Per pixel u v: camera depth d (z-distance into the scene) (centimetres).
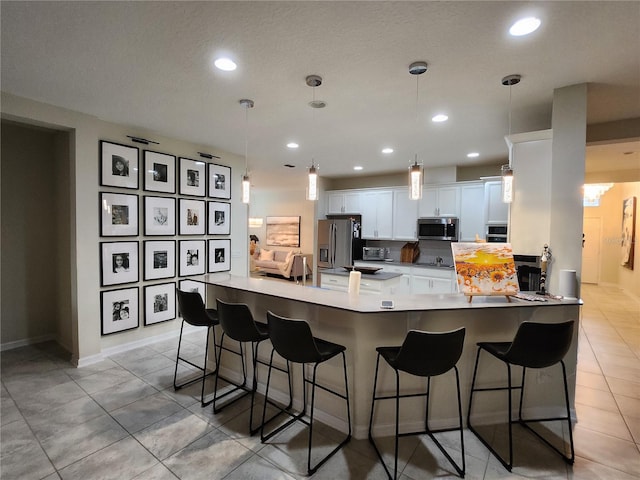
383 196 642
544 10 163
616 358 361
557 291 255
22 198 377
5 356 353
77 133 319
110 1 159
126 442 217
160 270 402
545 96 268
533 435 228
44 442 216
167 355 364
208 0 158
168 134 390
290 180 755
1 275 366
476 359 237
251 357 294
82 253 329
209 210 454
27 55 210
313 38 190
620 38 186
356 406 225
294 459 204
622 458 205
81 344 332
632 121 320
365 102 285
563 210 253
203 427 235
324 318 243
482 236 536
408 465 199
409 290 575
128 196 366
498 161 525
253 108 303
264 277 922
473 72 229
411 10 164
